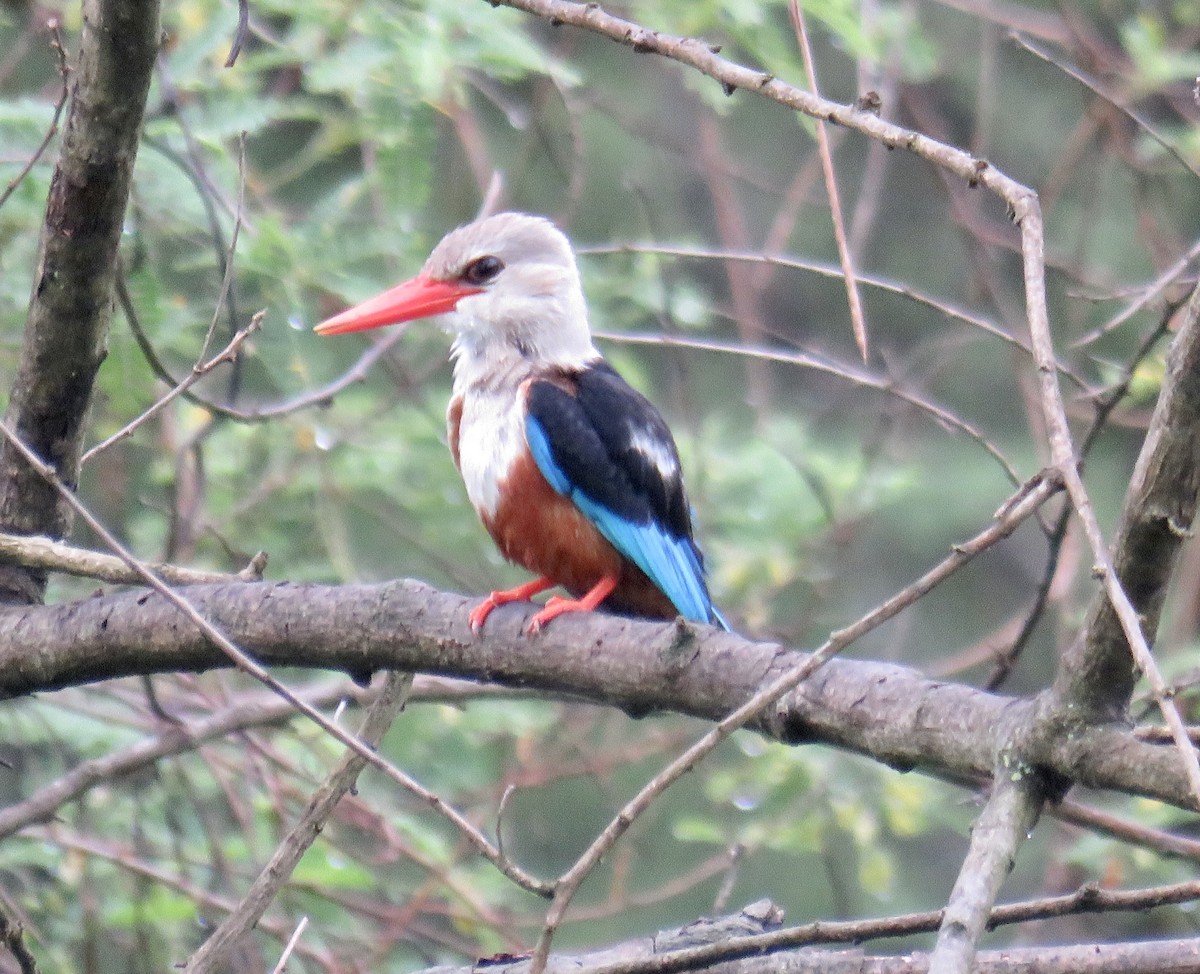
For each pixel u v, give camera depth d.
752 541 11.62
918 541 18.52
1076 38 11.77
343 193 10.07
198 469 9.70
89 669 6.62
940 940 3.97
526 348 8.69
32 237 9.50
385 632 6.18
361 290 9.78
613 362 11.45
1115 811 9.70
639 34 5.10
